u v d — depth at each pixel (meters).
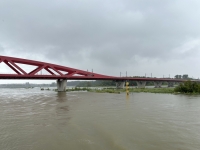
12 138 10.76
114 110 20.86
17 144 9.71
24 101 32.84
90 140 10.06
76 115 17.88
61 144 9.55
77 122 14.67
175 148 8.76
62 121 15.23
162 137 10.48
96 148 8.81
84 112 19.69
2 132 12.06
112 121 14.88
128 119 15.62
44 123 14.57
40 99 36.88
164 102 28.75
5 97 43.66
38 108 23.23
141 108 22.25
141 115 17.47
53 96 45.41
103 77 91.25
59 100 34.16
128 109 21.50
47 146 9.31
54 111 20.66
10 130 12.54
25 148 9.10
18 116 17.67
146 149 8.61
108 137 10.52
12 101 33.00
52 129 12.67
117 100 32.88
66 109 22.14
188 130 11.98
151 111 19.88
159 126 13.08
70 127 13.10
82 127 13.02
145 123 14.06
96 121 14.94
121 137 10.51
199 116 16.80
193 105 24.78
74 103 28.61
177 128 12.49
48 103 29.02
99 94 51.22
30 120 15.77
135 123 14.08
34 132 11.98
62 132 11.85
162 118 15.94
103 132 11.59
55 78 75.31
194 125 13.35
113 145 9.19
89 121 14.98
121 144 9.30
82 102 30.03
